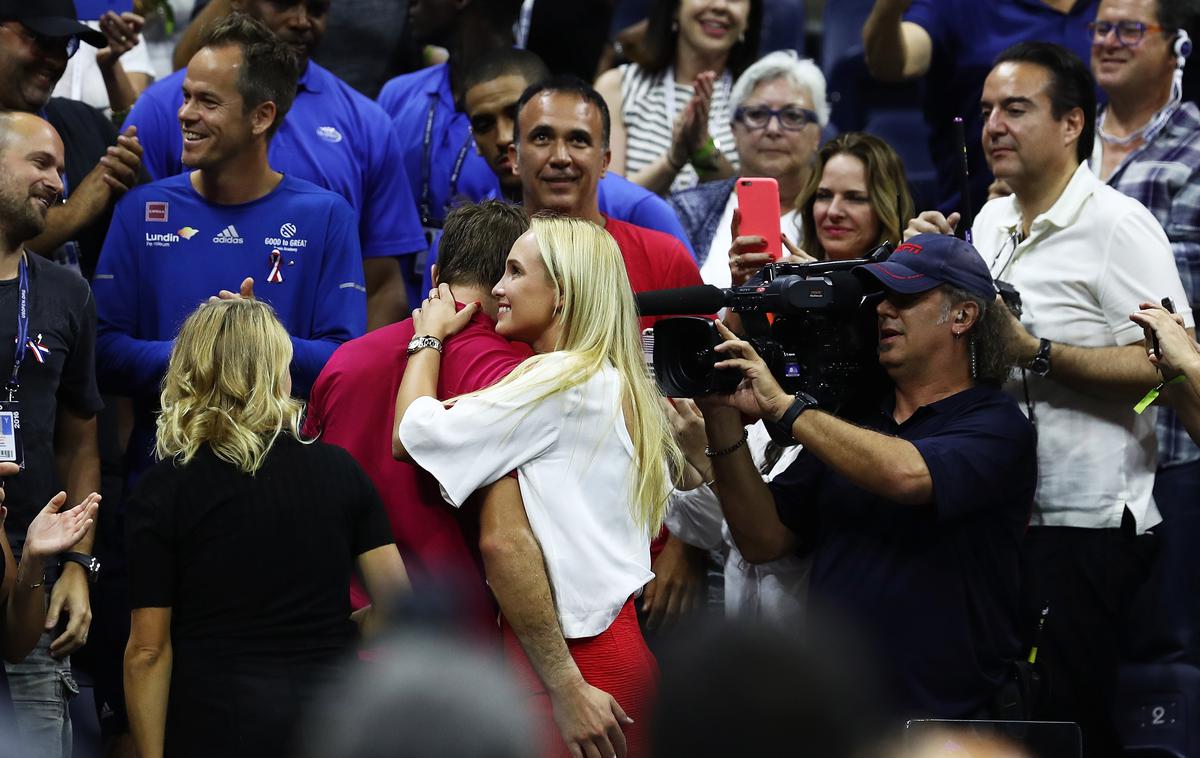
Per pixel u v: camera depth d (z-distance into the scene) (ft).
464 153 62.28
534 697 37.29
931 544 40.93
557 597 37.32
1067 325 47.39
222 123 50.31
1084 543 47.29
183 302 51.19
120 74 59.88
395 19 69.77
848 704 19.12
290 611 37.60
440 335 40.60
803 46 77.51
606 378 37.93
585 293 38.45
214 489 37.63
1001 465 40.55
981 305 42.04
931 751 33.83
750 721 18.84
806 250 52.44
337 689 35.68
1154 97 55.21
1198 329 53.42
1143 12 54.29
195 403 38.55
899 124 76.74
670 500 47.26
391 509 40.32
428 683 20.12
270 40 51.31
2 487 40.40
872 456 39.81
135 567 37.42
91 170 55.52
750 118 59.47
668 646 20.53
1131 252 46.75
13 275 45.14
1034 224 48.29
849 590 41.42
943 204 66.13
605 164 51.67
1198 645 52.34
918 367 42.19
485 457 36.86
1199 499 53.21
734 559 47.44
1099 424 47.06
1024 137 48.11
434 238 58.34
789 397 40.68
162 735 37.24
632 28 71.77
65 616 45.52
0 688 40.37
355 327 52.26
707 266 58.80
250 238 51.60
